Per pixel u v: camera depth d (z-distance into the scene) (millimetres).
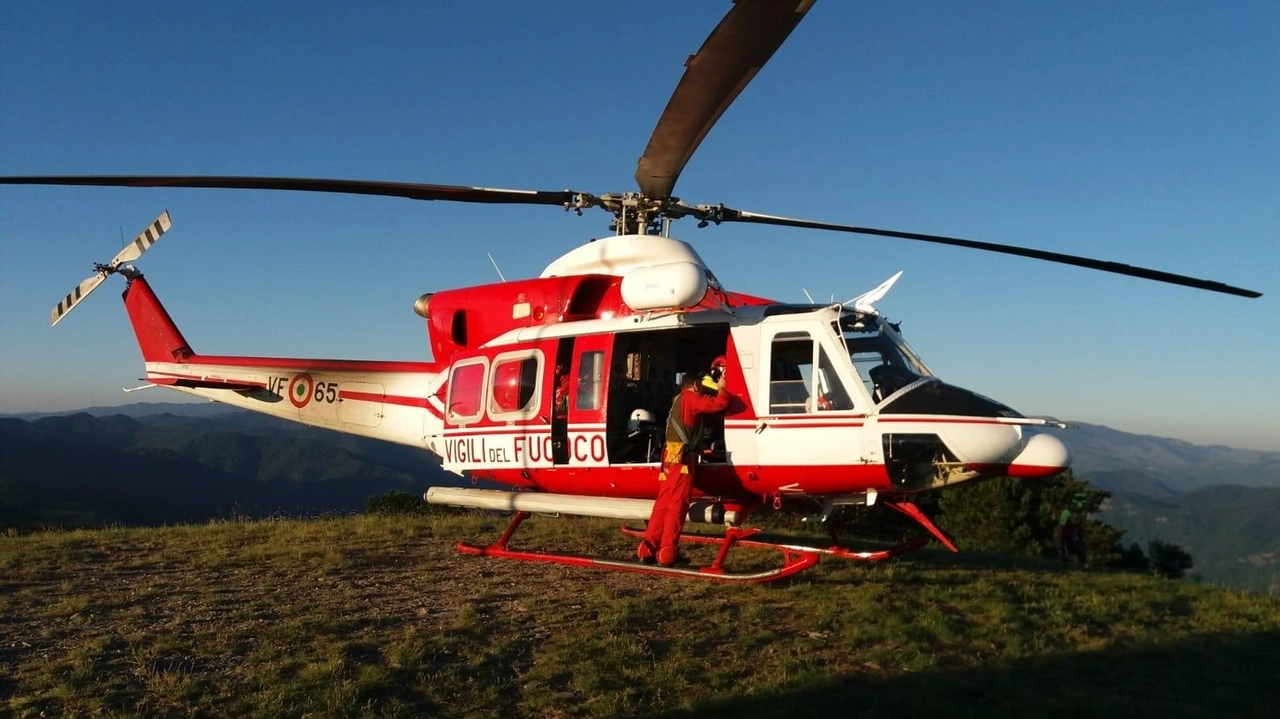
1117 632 6430
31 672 5188
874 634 5953
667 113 5906
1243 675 5414
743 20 4547
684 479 7480
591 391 8328
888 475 7020
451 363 9805
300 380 11500
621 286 7828
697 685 4977
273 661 5363
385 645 5719
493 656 5469
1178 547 28734
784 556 9008
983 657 5652
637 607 6605
